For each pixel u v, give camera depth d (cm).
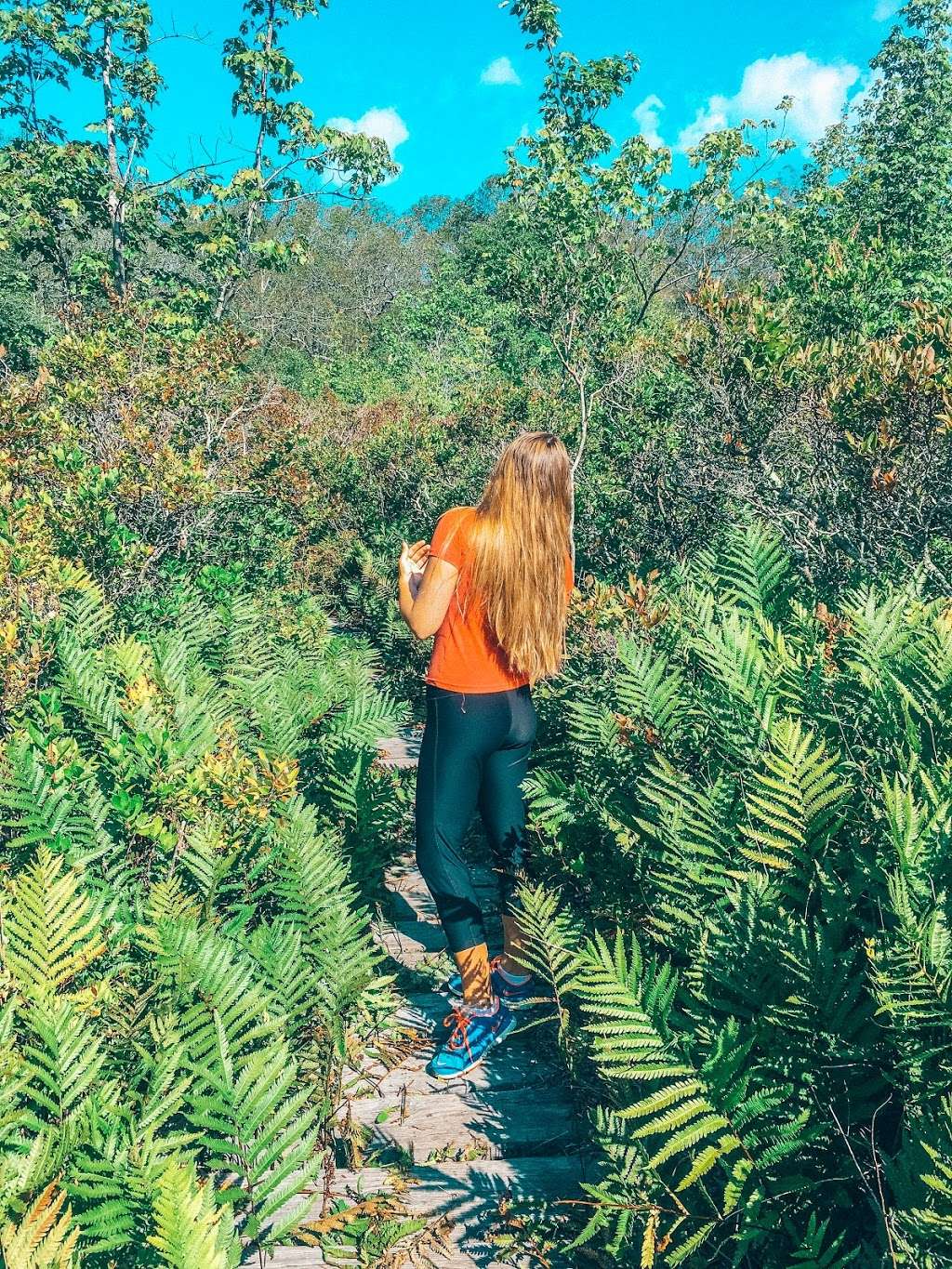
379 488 1288
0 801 314
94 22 1680
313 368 3438
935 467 455
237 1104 204
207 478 820
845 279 833
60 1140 195
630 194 1262
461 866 294
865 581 447
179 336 1059
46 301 1941
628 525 742
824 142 1819
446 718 285
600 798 339
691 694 350
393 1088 288
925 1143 167
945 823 206
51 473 674
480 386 1658
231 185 1769
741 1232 189
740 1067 199
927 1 1606
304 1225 222
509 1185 242
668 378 775
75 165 1636
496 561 268
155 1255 170
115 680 449
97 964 262
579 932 293
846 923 221
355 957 284
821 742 243
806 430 539
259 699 499
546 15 1234
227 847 332
